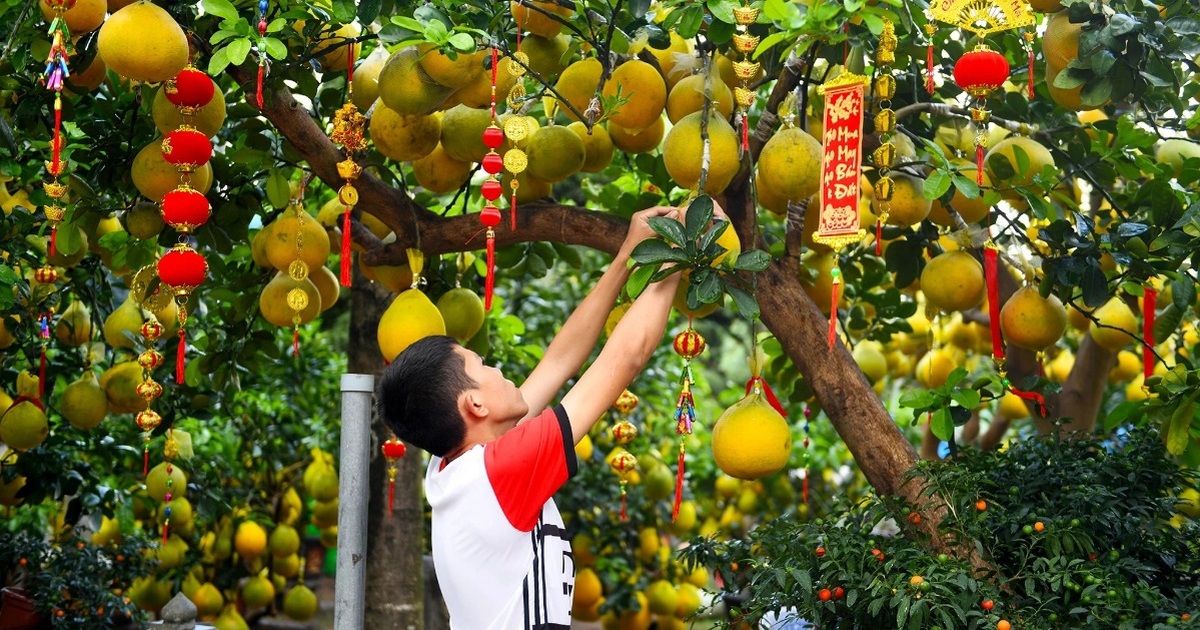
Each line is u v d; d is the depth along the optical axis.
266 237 2.85
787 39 2.22
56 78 2.20
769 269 2.73
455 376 2.12
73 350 3.98
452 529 2.04
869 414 2.66
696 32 2.31
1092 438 2.97
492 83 2.41
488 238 2.44
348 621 2.56
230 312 3.41
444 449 2.14
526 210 2.92
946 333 4.09
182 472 3.92
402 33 2.38
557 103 2.82
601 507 5.17
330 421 5.52
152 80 2.37
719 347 10.82
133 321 3.41
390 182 3.60
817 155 2.45
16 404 3.30
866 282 3.68
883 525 2.94
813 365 2.71
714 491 6.06
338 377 5.59
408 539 4.16
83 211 3.02
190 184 2.56
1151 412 2.57
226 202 3.22
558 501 5.12
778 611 2.46
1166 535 2.53
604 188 3.75
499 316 4.36
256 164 2.83
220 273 3.45
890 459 2.63
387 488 4.16
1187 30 2.35
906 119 3.09
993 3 2.12
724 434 2.52
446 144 2.79
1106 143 3.03
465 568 2.03
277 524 5.27
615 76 2.56
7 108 3.01
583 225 2.88
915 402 2.54
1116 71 2.38
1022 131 2.76
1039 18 2.59
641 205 3.32
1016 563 2.43
